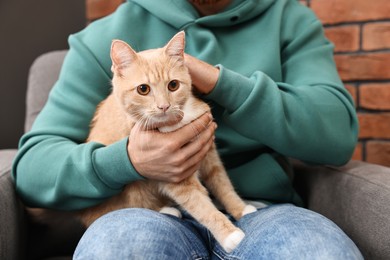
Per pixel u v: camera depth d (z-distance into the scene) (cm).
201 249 82
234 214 94
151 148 84
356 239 87
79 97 105
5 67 169
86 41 110
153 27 112
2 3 166
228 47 112
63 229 113
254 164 106
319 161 100
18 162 97
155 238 69
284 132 92
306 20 118
